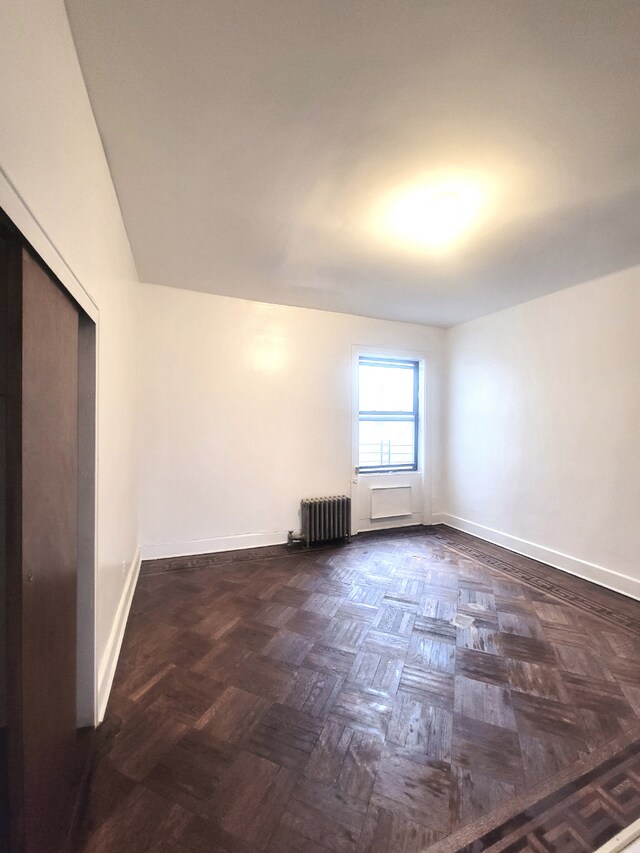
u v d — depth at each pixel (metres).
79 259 1.35
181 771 1.44
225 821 1.26
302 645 2.27
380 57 1.31
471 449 4.55
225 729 1.64
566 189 2.03
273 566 3.50
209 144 1.73
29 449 0.96
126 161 1.85
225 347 3.86
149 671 2.02
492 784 1.40
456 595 2.95
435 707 1.79
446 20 1.19
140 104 1.51
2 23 0.75
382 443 4.80
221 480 3.87
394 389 4.86
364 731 1.64
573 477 3.40
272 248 2.77
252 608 2.71
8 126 0.78
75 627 1.39
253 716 1.72
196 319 3.73
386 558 3.72
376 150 1.76
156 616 2.59
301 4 1.14
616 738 1.62
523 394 3.89
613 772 1.46
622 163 1.82
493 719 1.72
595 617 2.64
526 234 2.50
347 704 1.80
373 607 2.75
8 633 0.91
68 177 1.21
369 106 1.51
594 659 2.17
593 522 3.23
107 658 1.91
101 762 1.47
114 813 1.28
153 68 1.36
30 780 0.95
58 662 1.18
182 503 3.73
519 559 3.73
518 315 3.95
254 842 1.20
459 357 4.77
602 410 3.17
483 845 1.19
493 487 4.24
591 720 1.72
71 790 1.29
